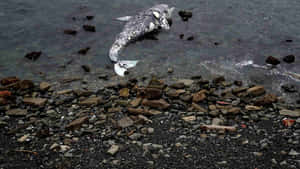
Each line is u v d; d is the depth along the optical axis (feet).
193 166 17.60
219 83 27.63
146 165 17.71
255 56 31.63
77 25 36.88
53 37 34.73
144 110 22.82
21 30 35.65
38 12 39.45
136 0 43.19
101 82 28.04
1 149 19.24
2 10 39.50
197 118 22.40
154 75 29.07
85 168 17.56
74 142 19.77
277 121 22.08
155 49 33.01
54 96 25.90
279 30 35.88
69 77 28.71
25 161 18.16
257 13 39.55
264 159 18.02
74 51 32.65
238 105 24.36
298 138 19.95
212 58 31.45
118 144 19.52
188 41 34.24
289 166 17.37
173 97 25.14
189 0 43.21
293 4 41.88
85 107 24.11
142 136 20.31
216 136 20.21
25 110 23.52
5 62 30.71
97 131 20.90
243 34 35.24
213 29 36.27
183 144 19.44
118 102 24.26
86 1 42.52
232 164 17.67
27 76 28.94
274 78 28.37
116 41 33.27
